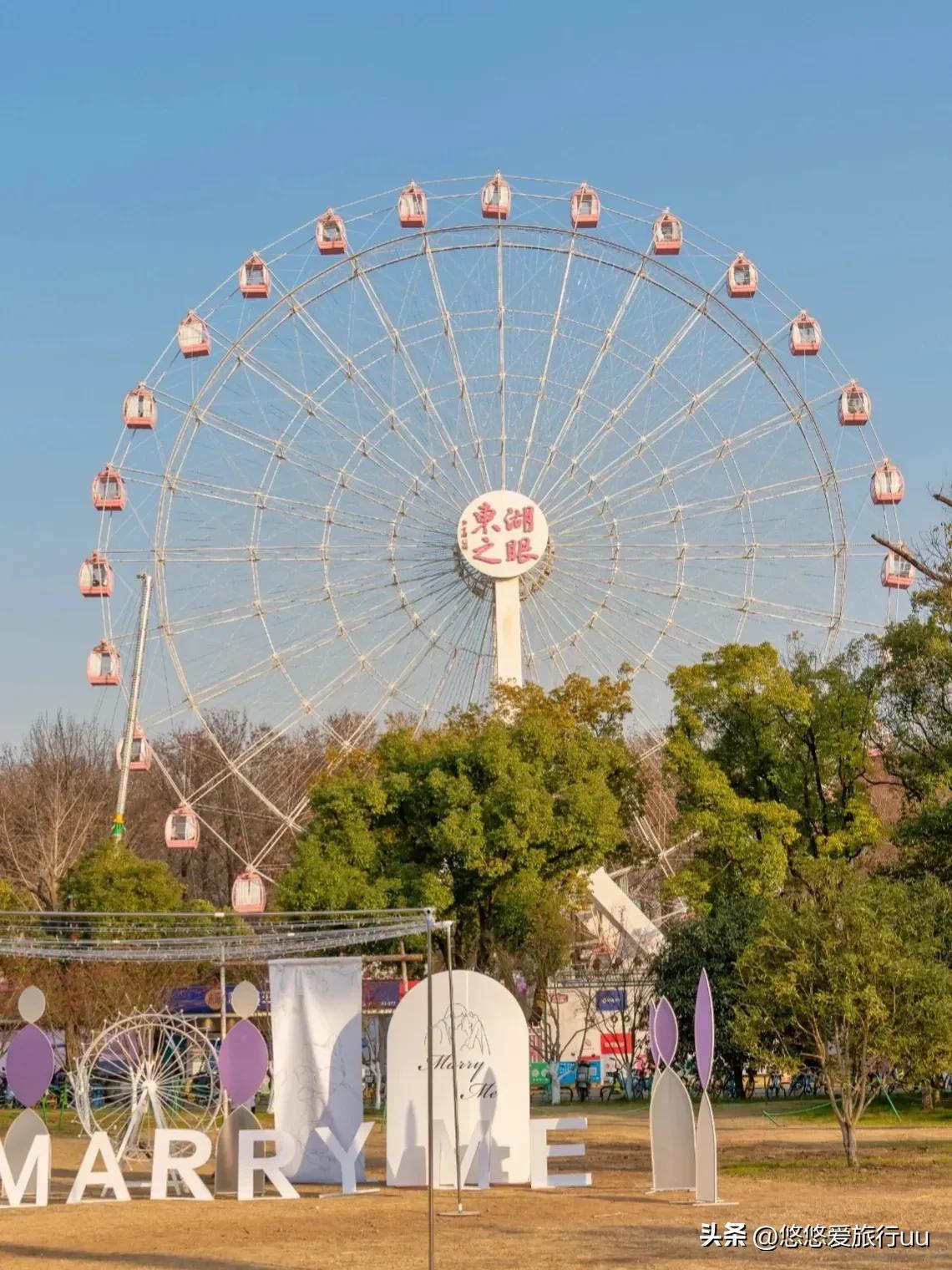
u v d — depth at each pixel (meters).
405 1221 27.69
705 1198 28.61
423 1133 33.06
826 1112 51.12
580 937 67.38
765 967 36.06
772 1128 46.62
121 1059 36.75
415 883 58.25
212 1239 25.95
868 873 59.72
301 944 37.72
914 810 61.50
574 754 60.31
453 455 67.19
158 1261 23.36
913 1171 32.94
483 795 59.41
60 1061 57.28
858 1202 27.89
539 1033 68.69
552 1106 58.59
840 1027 35.09
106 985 54.47
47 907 84.38
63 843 93.31
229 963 38.31
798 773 62.78
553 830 59.19
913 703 59.34
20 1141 31.19
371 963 58.62
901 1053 34.72
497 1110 32.88
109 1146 31.98
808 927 35.53
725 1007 57.16
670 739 63.38
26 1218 29.31
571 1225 26.25
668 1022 31.14
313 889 57.88
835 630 67.19
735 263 69.19
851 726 61.75
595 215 69.00
